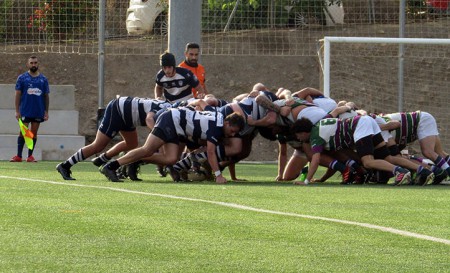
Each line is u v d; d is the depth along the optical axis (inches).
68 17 1905.8
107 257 499.8
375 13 2065.7
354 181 1111.6
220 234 591.2
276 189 975.0
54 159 1701.5
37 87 1632.6
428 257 521.0
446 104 1958.7
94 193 868.6
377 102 1968.5
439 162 1137.4
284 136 1146.7
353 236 594.2
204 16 1964.8
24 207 719.7
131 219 655.1
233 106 1117.1
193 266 478.9
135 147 1131.3
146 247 534.6
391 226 648.4
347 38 1494.8
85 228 604.4
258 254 520.1
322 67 1764.3
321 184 1091.3
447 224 668.7
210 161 1079.6
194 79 1244.5
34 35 1939.0
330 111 1167.0
